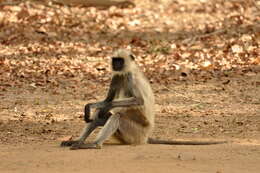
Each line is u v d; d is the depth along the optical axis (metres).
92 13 27.56
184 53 20.80
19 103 15.05
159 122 13.09
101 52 21.42
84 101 15.33
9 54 20.83
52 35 23.81
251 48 20.89
